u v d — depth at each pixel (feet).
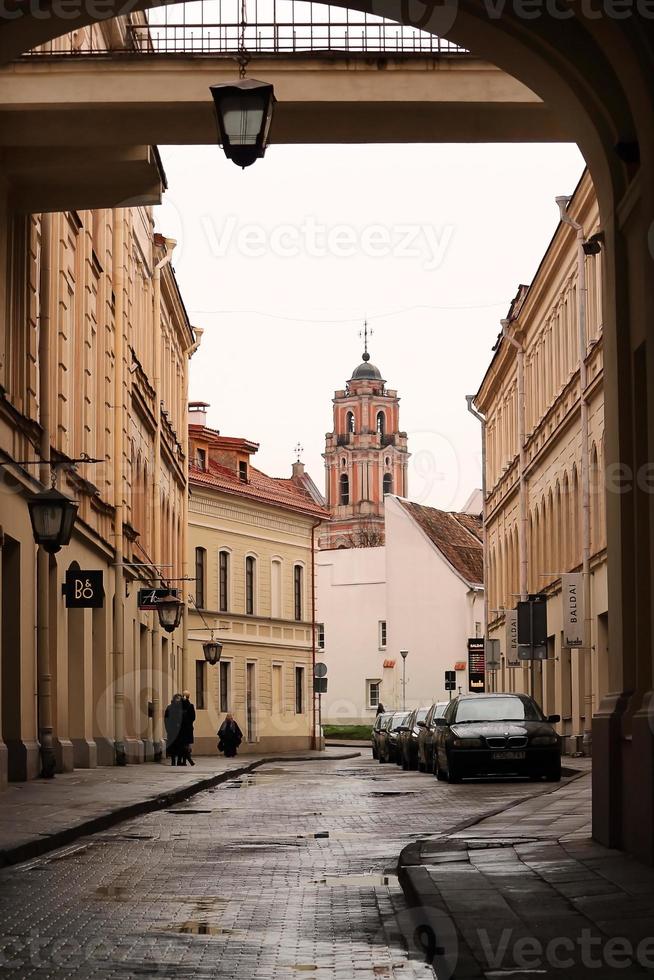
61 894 39.93
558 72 50.44
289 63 76.95
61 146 82.12
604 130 50.14
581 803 69.82
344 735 339.16
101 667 132.05
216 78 77.61
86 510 121.80
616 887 35.68
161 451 182.09
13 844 49.85
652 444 44.19
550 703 176.35
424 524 347.97
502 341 205.26
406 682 345.72
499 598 230.68
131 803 74.84
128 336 145.59
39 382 100.37
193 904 37.76
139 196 89.51
